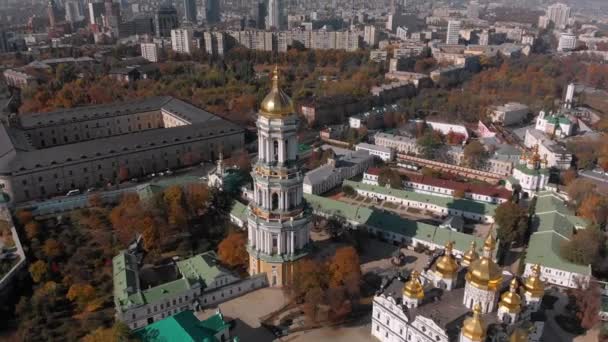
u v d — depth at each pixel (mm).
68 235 180750
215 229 184875
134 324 134500
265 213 146750
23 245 171125
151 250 171125
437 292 128500
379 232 187375
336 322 139625
